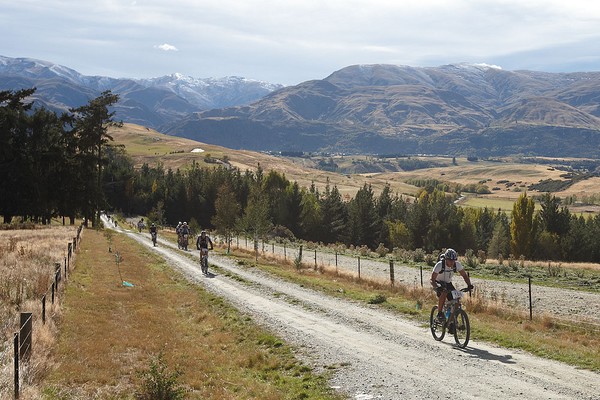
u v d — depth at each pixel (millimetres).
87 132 72625
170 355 12133
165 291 23047
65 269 23000
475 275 38688
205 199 119625
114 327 14766
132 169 166500
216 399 9062
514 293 29250
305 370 10945
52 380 9773
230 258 38625
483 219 108000
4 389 8523
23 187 65625
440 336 13062
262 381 10406
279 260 40031
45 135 70812
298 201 94438
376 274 37156
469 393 8789
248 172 127062
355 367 10852
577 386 9047
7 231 48281
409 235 87562
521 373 9930
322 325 15398
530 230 71625
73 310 16422
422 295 22078
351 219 98375
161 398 9031
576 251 72438
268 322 16031
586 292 29578
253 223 44062
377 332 14258
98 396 9094
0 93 68750
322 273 31719
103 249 38781
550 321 17578
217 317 17328
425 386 9297
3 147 64625
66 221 96688
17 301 16141
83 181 72562
